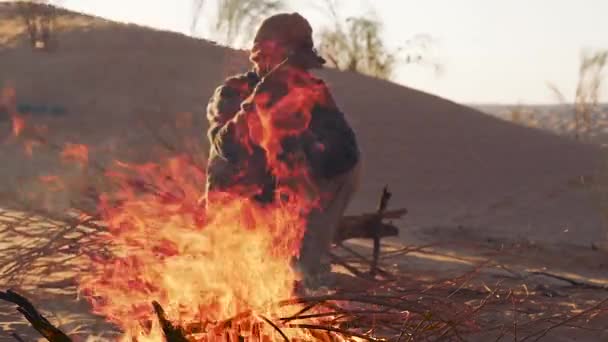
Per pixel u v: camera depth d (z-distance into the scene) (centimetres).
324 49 4319
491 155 2856
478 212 2172
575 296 949
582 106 5359
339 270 963
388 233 916
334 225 665
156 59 3859
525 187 2541
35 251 741
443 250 1362
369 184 2461
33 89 3562
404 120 3100
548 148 2977
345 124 668
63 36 4219
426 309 560
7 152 2302
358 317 556
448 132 3025
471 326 600
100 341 639
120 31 4291
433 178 2578
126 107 3234
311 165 653
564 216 2109
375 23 4256
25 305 500
